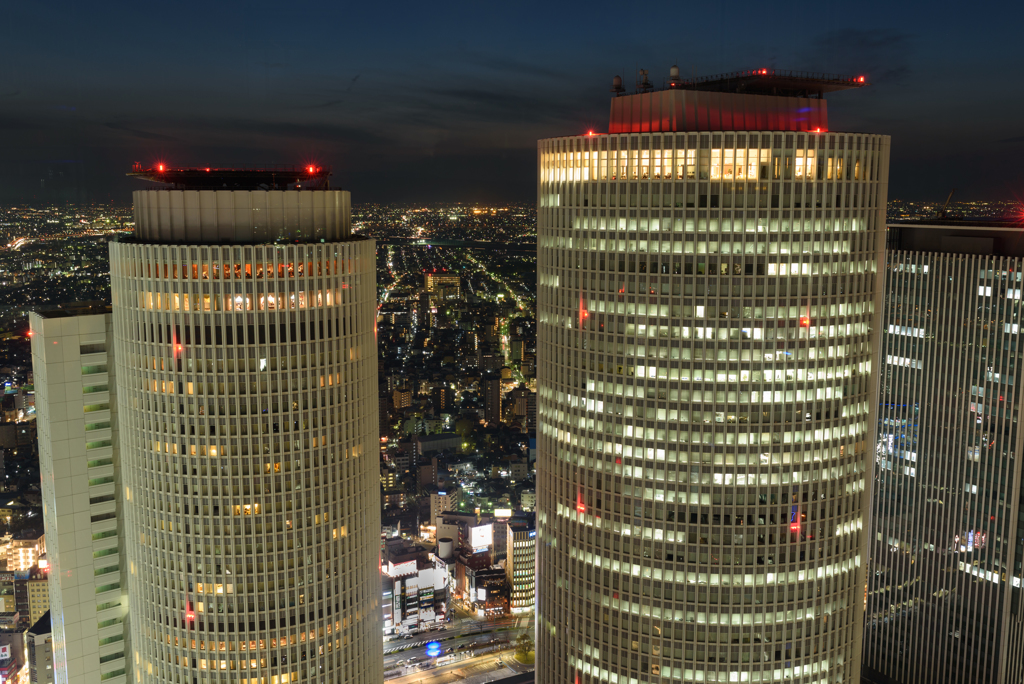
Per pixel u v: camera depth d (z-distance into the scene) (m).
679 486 160.75
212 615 163.00
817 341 156.00
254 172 160.50
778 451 158.38
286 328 154.75
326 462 163.75
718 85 162.88
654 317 156.12
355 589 173.88
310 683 170.38
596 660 175.88
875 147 152.88
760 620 163.75
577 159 159.38
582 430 168.88
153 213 155.00
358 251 162.00
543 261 171.25
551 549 181.50
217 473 157.12
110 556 171.25
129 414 158.88
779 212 150.12
